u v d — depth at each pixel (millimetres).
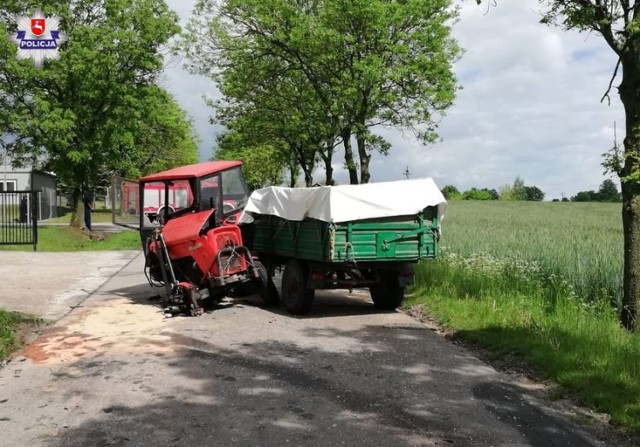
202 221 10680
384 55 20172
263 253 11992
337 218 9617
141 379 6609
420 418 5375
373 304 11758
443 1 20156
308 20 20781
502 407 5668
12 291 12844
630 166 8414
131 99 30625
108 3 29938
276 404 5750
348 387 6270
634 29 7777
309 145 26781
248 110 26406
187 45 24000
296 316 10367
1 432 5113
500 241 16359
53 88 30578
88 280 14789
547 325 8469
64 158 30750
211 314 10547
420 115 21938
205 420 5336
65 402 5867
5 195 25234
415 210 10055
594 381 6180
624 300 8797
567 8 8219
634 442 4879
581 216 39469
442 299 10820
